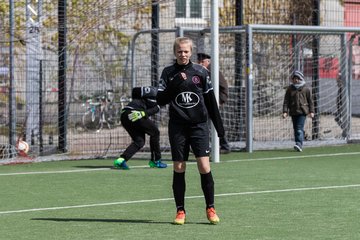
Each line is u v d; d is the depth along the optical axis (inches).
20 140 1419.8
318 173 1194.6
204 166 768.3
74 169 1261.1
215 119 769.6
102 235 719.7
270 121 1740.9
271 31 1525.6
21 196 970.1
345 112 1684.3
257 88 1729.8
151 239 701.3
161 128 1573.6
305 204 893.8
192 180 1107.9
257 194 973.8
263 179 1122.0
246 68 1505.9
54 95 1524.4
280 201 916.6
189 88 760.3
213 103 767.1
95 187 1046.4
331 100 1765.5
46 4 1534.2
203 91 767.1
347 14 1977.1
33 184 1080.8
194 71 764.0
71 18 1518.2
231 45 1681.8
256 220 792.9
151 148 1270.9
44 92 1486.2
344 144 1665.8
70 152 1478.8
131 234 724.7
